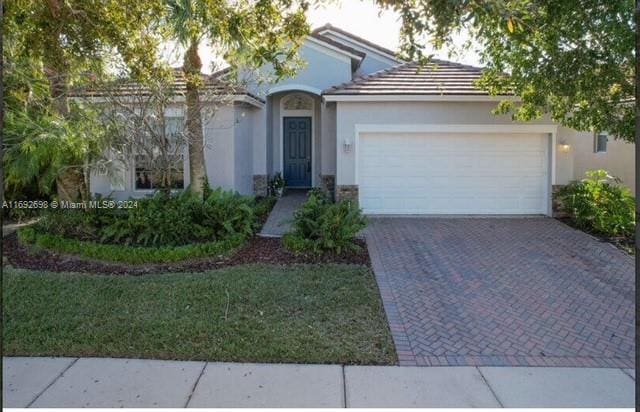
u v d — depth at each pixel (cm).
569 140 1286
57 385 447
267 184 1734
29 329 559
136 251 841
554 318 629
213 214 961
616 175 1562
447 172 1312
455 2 388
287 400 425
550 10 717
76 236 935
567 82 862
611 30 758
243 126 1539
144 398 427
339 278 757
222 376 466
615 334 582
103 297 661
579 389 451
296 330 563
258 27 699
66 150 900
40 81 786
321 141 1795
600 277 803
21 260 855
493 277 796
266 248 949
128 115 969
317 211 958
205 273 780
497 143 1305
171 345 522
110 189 1354
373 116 1288
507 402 426
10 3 671
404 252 944
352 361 500
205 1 636
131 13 747
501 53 937
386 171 1312
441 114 1283
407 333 573
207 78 1075
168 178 1052
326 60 1706
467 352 527
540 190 1318
